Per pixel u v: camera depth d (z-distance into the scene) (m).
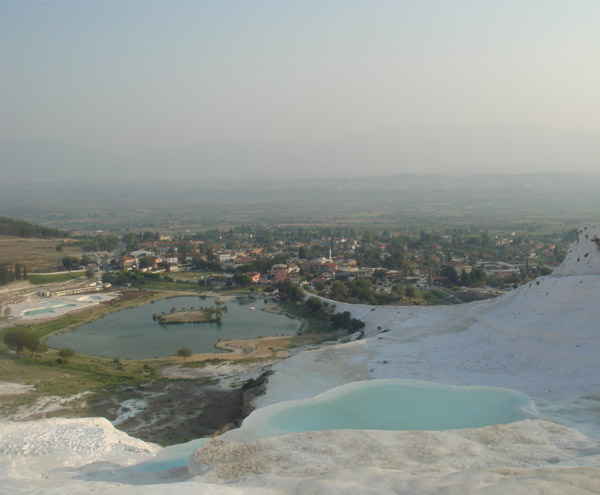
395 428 56.72
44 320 162.50
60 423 64.19
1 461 53.91
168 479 47.69
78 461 54.84
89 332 154.25
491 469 41.50
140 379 100.62
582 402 62.88
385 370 86.56
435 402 64.75
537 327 87.38
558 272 100.31
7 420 76.00
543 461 44.75
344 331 145.12
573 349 79.06
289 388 81.25
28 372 101.62
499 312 100.75
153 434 72.50
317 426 57.41
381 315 143.62
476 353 90.56
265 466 45.25
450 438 50.72
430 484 38.66
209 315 172.38
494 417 59.66
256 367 108.94
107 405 84.88
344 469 42.50
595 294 84.44
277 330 154.12
